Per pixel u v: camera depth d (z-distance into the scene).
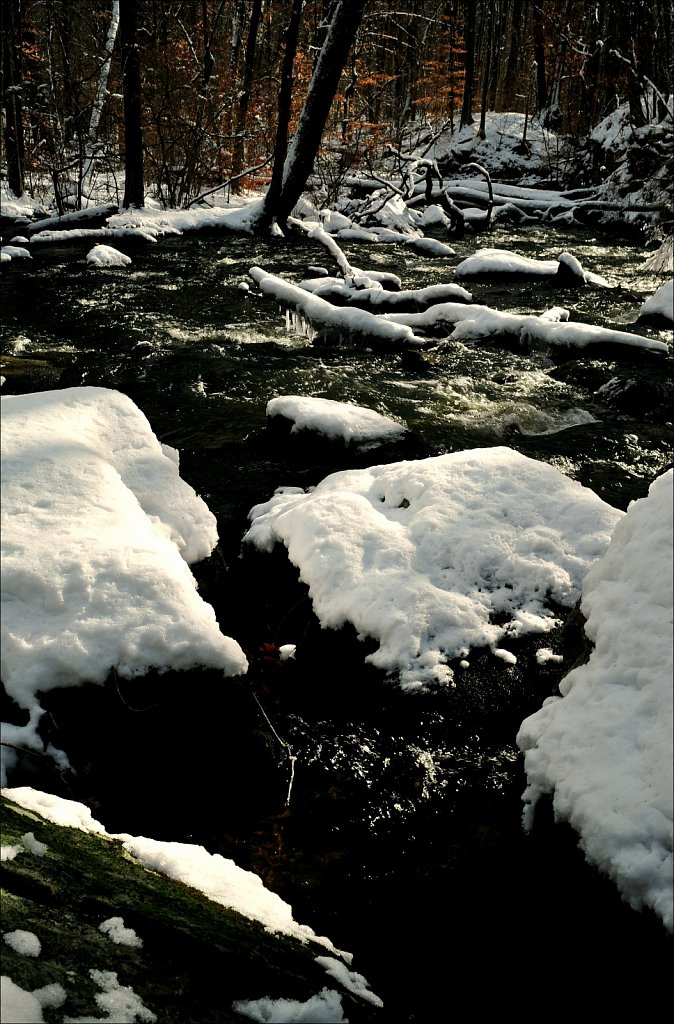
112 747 2.73
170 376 7.85
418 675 3.36
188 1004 1.75
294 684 3.51
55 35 21.84
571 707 2.52
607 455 6.51
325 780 3.08
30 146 19.53
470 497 4.20
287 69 15.78
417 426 6.90
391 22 25.23
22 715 2.67
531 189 23.14
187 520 3.65
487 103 34.56
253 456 6.09
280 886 2.64
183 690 2.80
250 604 4.04
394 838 2.88
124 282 11.70
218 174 19.08
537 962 2.30
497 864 2.73
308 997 1.96
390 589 3.61
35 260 13.06
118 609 2.81
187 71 18.14
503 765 3.16
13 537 2.93
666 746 2.19
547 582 3.76
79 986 1.64
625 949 2.12
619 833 2.15
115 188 18.98
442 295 10.44
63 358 8.24
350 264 13.66
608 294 11.77
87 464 3.39
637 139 21.27
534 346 9.07
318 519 4.00
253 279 11.69
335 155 20.81
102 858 2.19
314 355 8.69
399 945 2.45
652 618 2.45
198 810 2.85
